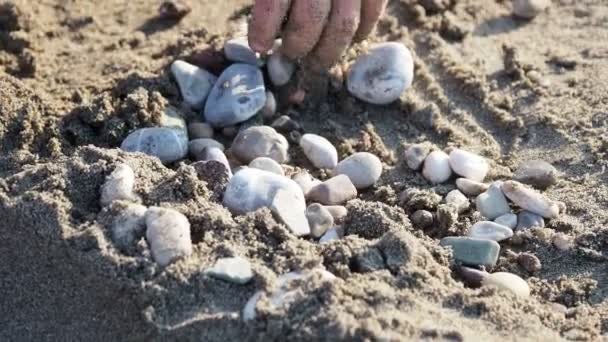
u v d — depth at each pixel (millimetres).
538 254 697
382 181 748
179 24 848
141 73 776
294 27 723
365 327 604
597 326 655
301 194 693
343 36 732
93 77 799
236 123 761
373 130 776
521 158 763
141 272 637
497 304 640
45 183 674
